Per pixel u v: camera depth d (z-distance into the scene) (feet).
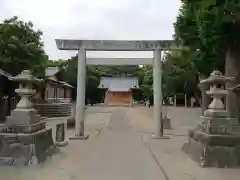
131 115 119.44
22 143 28.19
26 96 30.91
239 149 28.04
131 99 241.96
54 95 133.59
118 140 47.57
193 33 42.34
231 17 28.02
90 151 36.86
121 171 26.37
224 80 30.58
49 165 28.45
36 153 28.43
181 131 60.95
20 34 65.51
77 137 49.06
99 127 70.03
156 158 32.53
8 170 26.08
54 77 134.82
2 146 28.27
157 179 23.72
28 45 62.59
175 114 99.86
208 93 31.60
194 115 93.50
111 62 59.41
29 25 68.69
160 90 52.13
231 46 35.17
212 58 43.39
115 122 85.56
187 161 30.83
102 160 31.24
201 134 29.94
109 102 242.78
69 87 146.82
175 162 30.37
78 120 50.52
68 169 26.91
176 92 113.91
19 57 61.41
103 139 48.73
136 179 23.75
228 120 29.27
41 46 71.00
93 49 51.67
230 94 35.50
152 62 58.95
